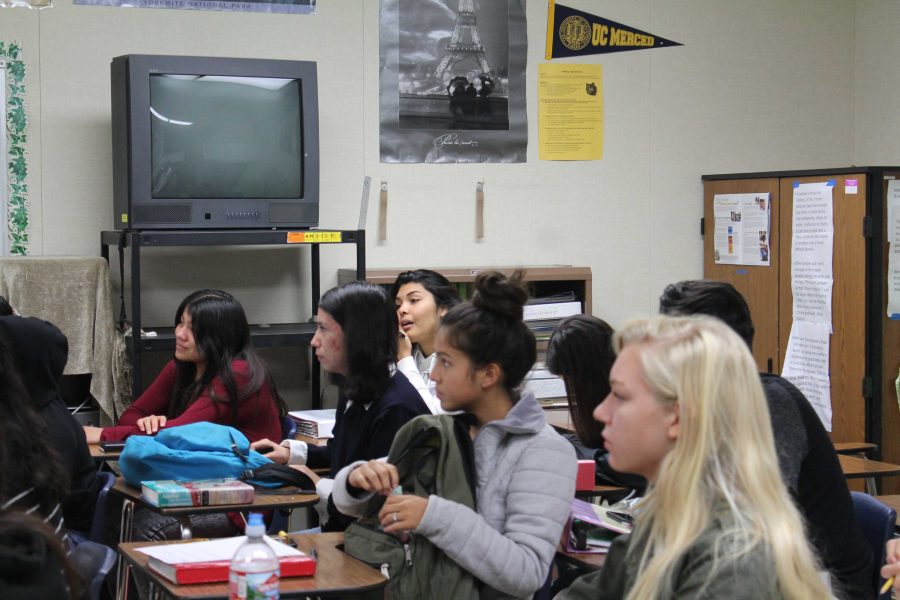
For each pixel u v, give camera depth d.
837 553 2.30
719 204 5.31
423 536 2.06
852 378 4.71
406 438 2.19
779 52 5.57
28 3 4.36
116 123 4.21
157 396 3.87
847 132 5.69
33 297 4.10
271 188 4.29
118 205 4.25
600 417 1.43
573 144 5.20
